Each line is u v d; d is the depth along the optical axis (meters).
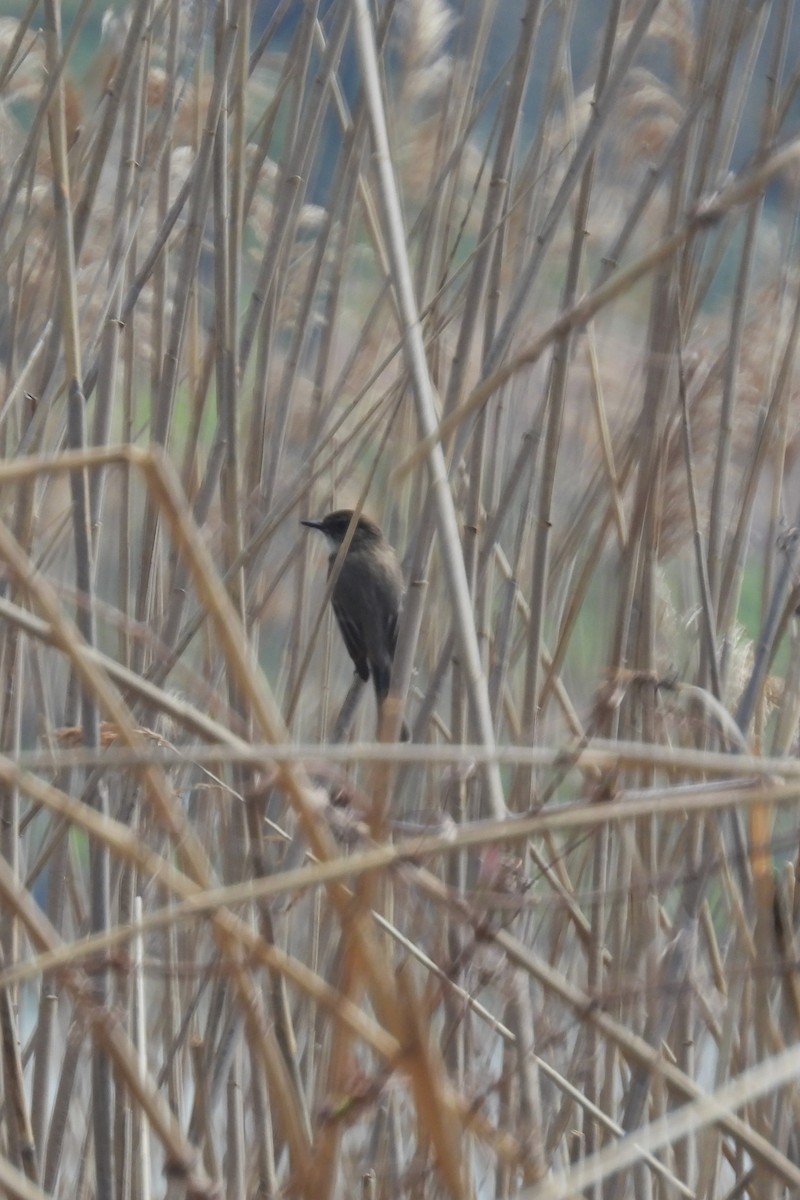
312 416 8.05
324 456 8.73
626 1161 3.80
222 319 6.88
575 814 3.91
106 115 6.93
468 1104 4.61
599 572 8.25
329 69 7.47
